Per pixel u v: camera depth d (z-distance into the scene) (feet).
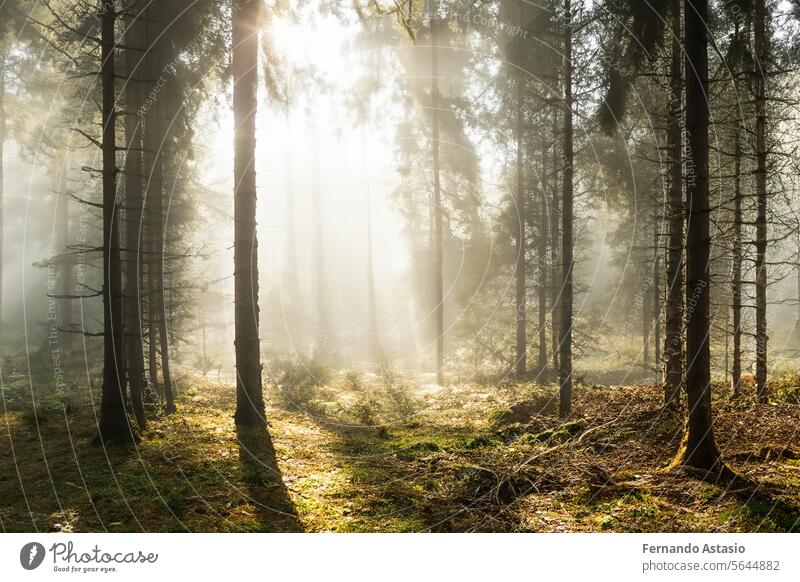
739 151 44.32
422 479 30.37
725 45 41.22
